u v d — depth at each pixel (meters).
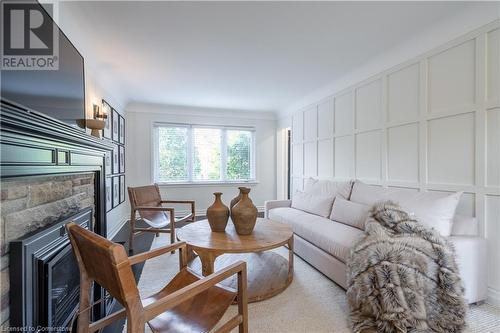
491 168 1.83
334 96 3.55
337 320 1.64
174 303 0.98
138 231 2.94
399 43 2.40
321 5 1.82
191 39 2.30
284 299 1.89
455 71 2.04
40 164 1.15
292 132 4.79
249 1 1.77
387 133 2.69
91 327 1.09
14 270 1.00
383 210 1.92
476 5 1.82
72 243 1.08
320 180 3.57
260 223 2.46
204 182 5.07
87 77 2.57
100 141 1.87
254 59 2.75
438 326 1.44
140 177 4.69
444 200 1.88
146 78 3.31
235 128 5.31
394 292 1.42
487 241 1.82
